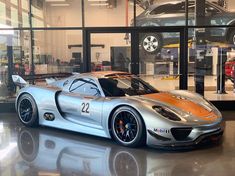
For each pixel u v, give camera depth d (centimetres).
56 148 430
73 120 504
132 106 412
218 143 446
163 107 416
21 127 566
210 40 738
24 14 743
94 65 757
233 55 741
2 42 747
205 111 438
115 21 746
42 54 753
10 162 374
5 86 743
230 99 732
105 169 346
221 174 326
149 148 420
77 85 508
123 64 757
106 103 446
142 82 515
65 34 749
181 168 345
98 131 464
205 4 730
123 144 428
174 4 736
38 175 330
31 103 555
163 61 748
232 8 730
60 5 743
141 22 746
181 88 747
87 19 745
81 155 397
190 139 401
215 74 746
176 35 742
